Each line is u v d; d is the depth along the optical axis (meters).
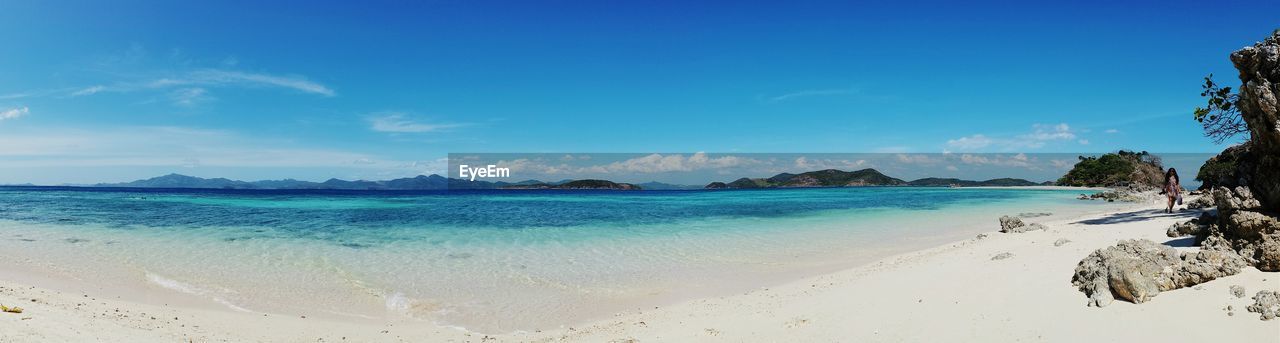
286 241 20.58
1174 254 8.03
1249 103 8.44
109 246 19.08
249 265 15.80
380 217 31.25
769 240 20.61
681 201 50.69
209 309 11.38
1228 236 8.79
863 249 17.92
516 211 36.28
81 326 8.39
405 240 20.95
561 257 17.20
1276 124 7.80
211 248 18.80
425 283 13.77
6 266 15.09
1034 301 8.10
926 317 8.22
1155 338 6.44
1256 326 6.18
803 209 37.47
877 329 8.07
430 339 9.71
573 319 11.00
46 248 18.44
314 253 17.86
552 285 13.59
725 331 8.93
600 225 26.59
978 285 9.34
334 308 11.72
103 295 12.16
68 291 12.34
